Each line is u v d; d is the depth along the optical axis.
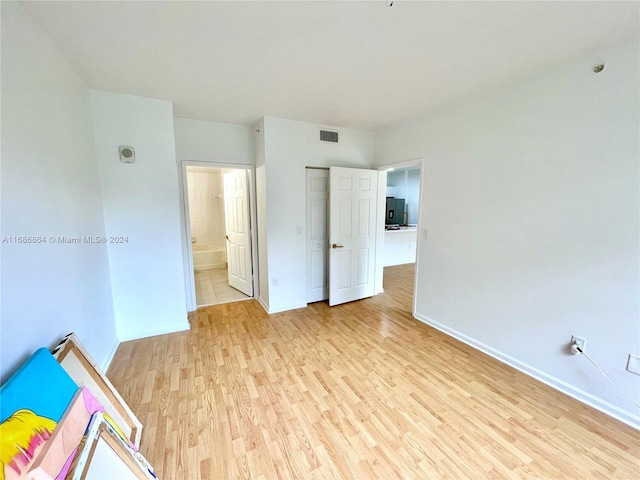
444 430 1.65
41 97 1.48
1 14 1.18
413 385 2.06
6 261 1.10
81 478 0.91
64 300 1.59
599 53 1.71
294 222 3.46
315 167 3.52
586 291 1.86
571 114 1.86
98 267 2.25
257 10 1.37
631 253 1.66
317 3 1.32
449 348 2.60
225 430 1.64
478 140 2.46
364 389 2.01
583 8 1.34
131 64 1.92
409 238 6.25
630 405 1.70
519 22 1.46
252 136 3.53
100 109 2.38
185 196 3.32
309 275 3.79
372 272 4.05
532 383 2.10
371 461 1.45
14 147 1.21
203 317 3.32
